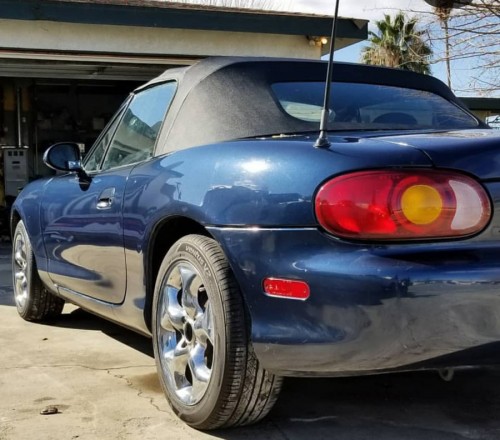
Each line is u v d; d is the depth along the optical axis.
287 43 11.11
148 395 3.30
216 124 3.13
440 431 2.86
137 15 9.76
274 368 2.52
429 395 3.32
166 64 10.79
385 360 2.30
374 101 3.39
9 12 9.15
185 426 2.88
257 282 2.50
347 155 2.41
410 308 2.22
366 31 10.84
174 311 2.96
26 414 3.04
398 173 2.32
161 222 3.01
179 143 3.24
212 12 10.11
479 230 2.32
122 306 3.51
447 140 2.48
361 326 2.26
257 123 3.05
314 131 3.00
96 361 3.93
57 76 12.36
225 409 2.64
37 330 4.74
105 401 3.21
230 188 2.64
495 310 2.28
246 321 2.58
